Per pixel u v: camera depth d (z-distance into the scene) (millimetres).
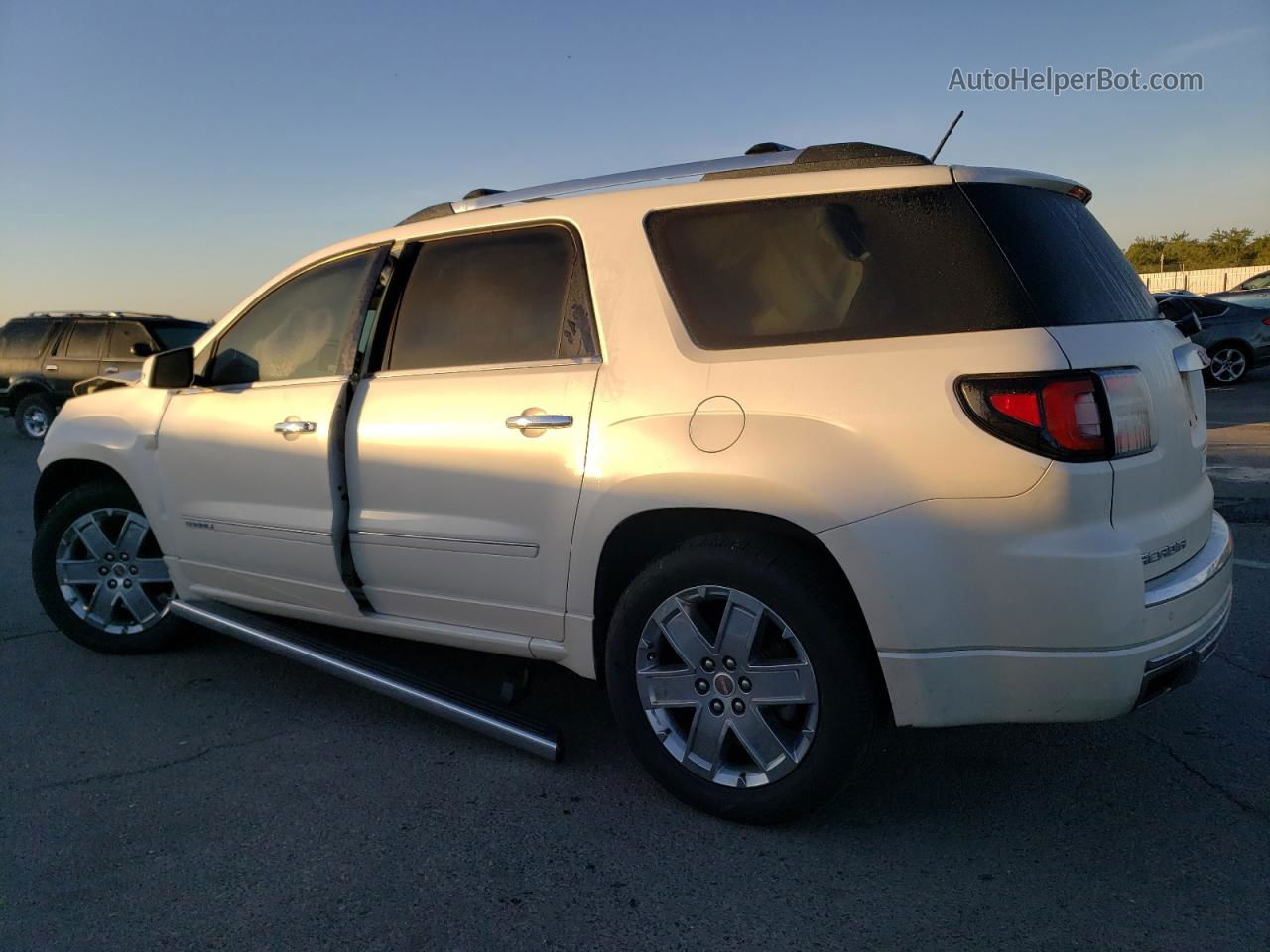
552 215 3236
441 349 3414
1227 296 16125
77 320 14344
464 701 3447
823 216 2816
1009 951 2316
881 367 2592
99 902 2570
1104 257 2947
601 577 3035
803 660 2699
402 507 3395
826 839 2832
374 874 2691
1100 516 2473
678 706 2928
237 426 3809
